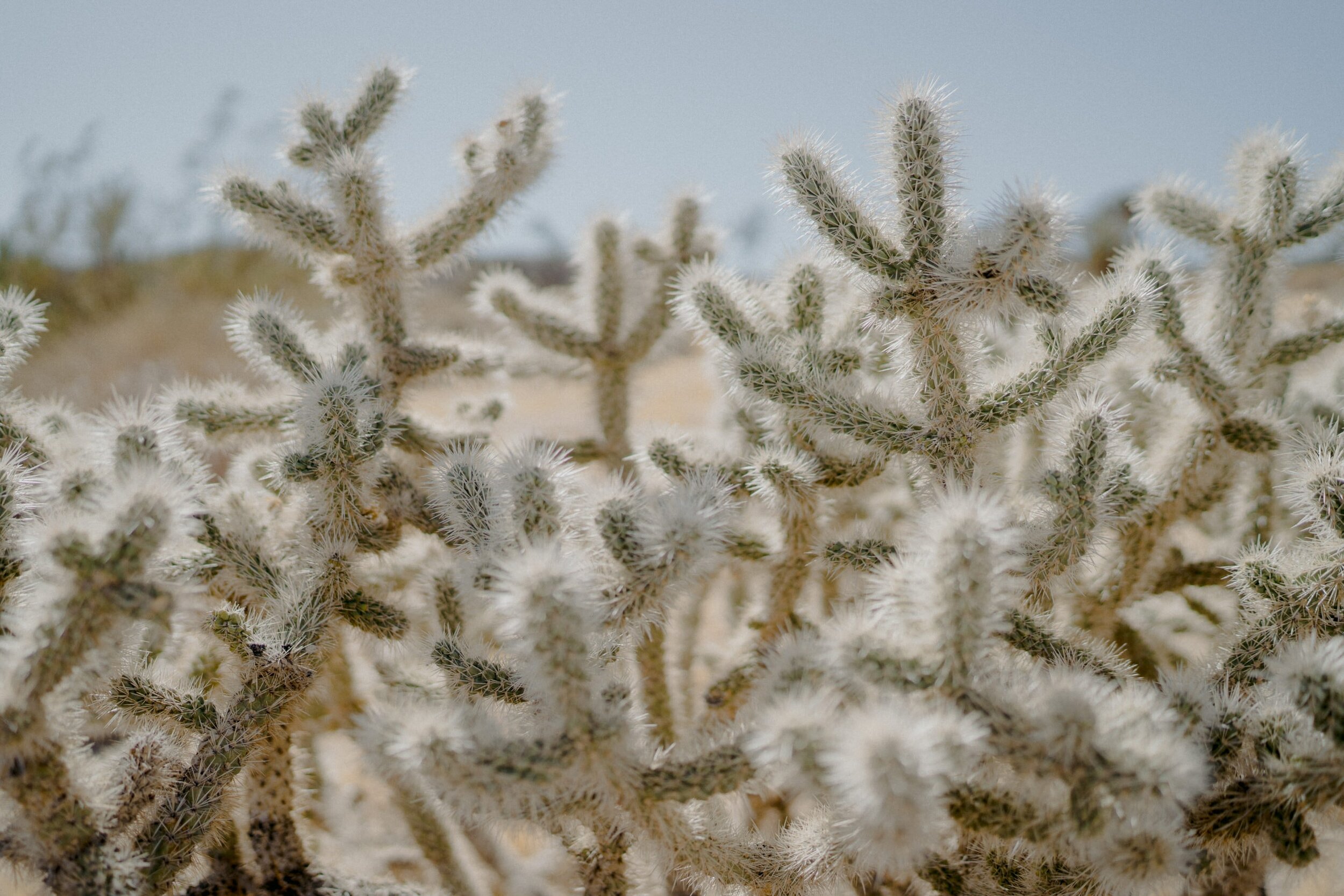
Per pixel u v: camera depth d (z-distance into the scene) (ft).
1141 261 3.73
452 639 3.25
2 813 3.02
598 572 3.12
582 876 3.19
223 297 13.11
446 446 3.79
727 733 3.08
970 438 3.37
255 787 3.42
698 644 4.30
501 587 2.97
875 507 4.12
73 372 9.32
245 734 3.19
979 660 2.95
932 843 2.94
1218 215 3.87
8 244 12.41
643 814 3.05
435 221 4.09
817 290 3.80
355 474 3.44
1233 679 3.25
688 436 3.84
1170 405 4.01
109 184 13.07
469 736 2.94
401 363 4.00
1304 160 3.76
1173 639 3.96
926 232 3.31
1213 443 3.70
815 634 3.59
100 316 12.26
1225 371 3.70
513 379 4.77
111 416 3.34
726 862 3.12
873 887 3.46
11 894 3.16
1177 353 3.70
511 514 3.26
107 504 2.93
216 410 3.87
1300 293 4.59
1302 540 3.46
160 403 3.86
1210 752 3.02
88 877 2.98
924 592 2.93
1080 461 3.30
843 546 3.47
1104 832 2.82
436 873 3.60
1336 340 3.83
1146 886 2.88
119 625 2.94
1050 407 3.43
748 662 3.62
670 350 4.60
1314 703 2.92
